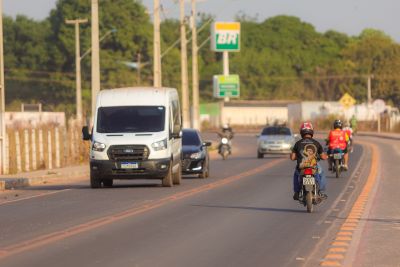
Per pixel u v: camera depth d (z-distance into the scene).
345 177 84.50
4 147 93.94
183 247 36.72
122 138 73.31
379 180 80.19
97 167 73.12
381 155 131.62
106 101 76.75
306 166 51.62
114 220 47.50
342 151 84.56
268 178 85.75
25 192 71.00
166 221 47.03
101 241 38.66
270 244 37.81
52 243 37.97
